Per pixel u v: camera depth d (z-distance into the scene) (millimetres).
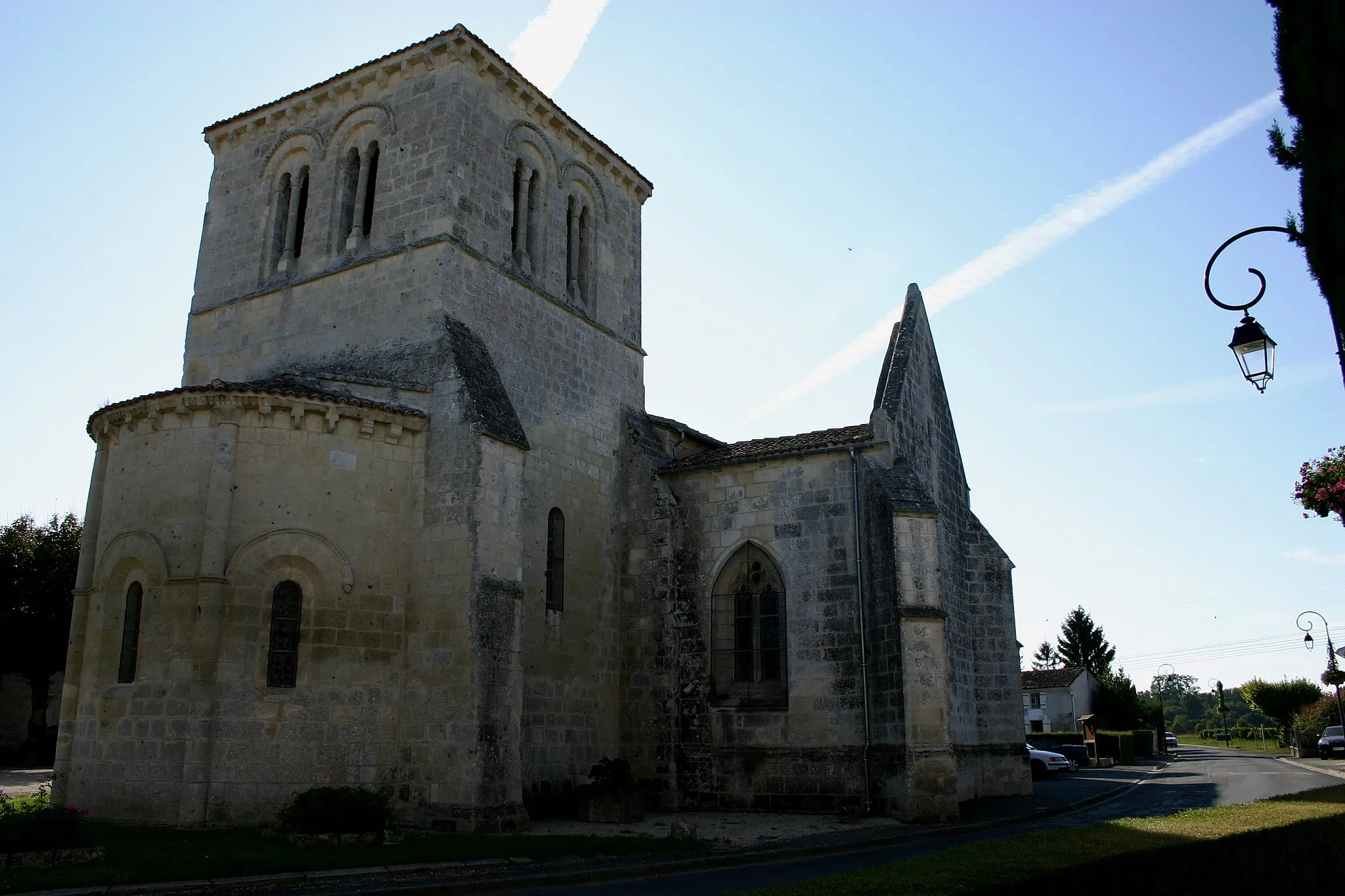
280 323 27906
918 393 30719
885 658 25094
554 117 30422
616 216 33500
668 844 19047
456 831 19797
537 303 28531
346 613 21125
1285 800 18078
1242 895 12492
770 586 28156
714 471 29438
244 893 13492
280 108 29625
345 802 17672
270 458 21125
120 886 13133
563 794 25547
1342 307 14727
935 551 25250
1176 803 28969
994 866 10195
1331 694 74375
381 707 21141
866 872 10039
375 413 22203
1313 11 15430
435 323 24906
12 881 13047
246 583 20328
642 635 28594
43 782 33906
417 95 27578
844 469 27438
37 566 45469
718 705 27516
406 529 22391
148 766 19453
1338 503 19359
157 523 20844
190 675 19547
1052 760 45125
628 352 32375
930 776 23531
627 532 29797
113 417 22172
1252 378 16359
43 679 45625
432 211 26188
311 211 28609
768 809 26109
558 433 28203
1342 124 14938
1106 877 10445
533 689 25250
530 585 25844
